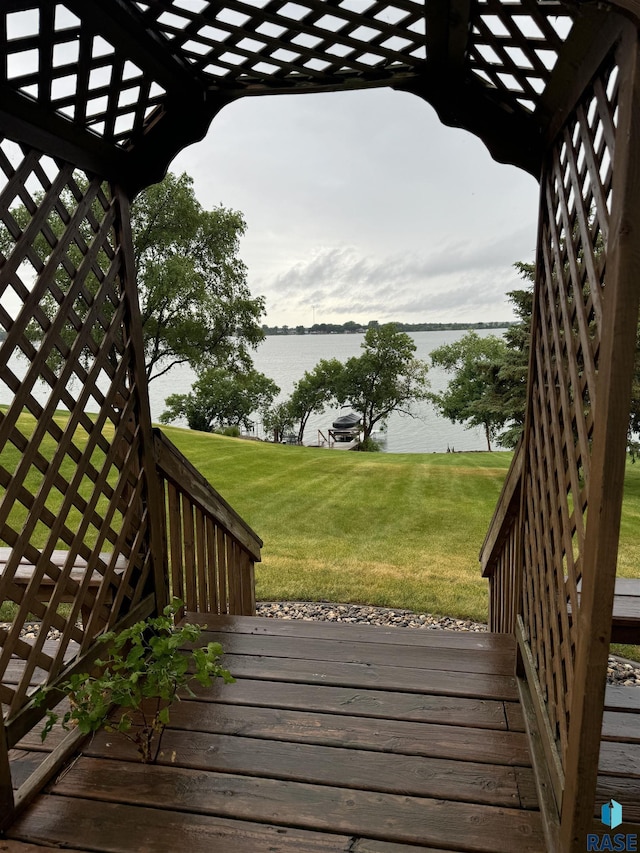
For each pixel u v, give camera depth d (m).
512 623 2.50
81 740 1.78
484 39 1.46
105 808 1.51
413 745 1.74
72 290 1.72
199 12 1.46
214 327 18.38
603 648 1.12
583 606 1.16
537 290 1.90
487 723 1.83
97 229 1.87
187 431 17.20
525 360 11.00
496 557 2.80
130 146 2.00
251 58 1.69
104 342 1.94
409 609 4.09
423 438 37.72
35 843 1.41
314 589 4.46
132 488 2.17
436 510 8.05
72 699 1.59
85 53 1.45
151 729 1.81
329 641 2.41
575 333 1.50
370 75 1.80
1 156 1.37
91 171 1.81
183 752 1.72
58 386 1.67
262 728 1.83
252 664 2.22
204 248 18.00
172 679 1.64
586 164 1.28
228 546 3.06
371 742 1.75
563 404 1.48
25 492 1.56
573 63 1.25
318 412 36.66
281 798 1.53
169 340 17.02
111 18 1.40
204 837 1.41
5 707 1.67
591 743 1.17
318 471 11.46
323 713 1.90
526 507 2.08
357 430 35.31
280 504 8.26
